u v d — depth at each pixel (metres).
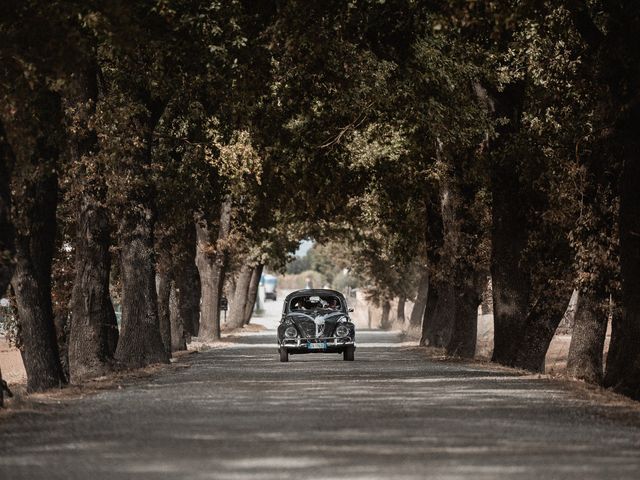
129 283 50.62
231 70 37.97
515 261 51.66
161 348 50.94
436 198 65.88
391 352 65.75
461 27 32.69
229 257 92.12
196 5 35.50
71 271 53.12
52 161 35.56
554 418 24.86
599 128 39.47
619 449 19.48
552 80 42.19
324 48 38.03
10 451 19.16
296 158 50.22
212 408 26.91
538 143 45.75
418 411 26.11
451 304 71.00
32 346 38.31
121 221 50.66
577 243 42.62
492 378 39.28
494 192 51.69
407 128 47.91
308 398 29.97
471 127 48.81
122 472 16.48
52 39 28.75
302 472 16.34
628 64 35.25
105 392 32.78
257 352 66.62
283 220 73.25
